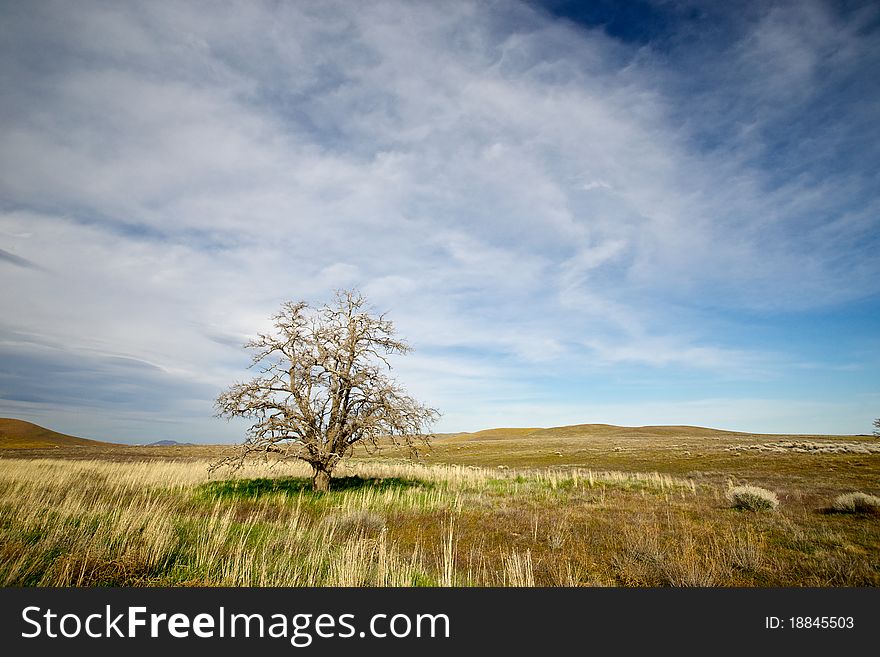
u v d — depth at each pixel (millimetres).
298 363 19328
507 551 10156
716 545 9891
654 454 48000
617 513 13930
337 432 19938
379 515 13523
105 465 28422
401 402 20188
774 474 27469
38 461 28781
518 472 30516
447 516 13875
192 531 10703
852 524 12094
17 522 9844
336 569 8008
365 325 21469
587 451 58219
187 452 68812
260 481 22453
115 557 7953
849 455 36625
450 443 104062
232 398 18359
